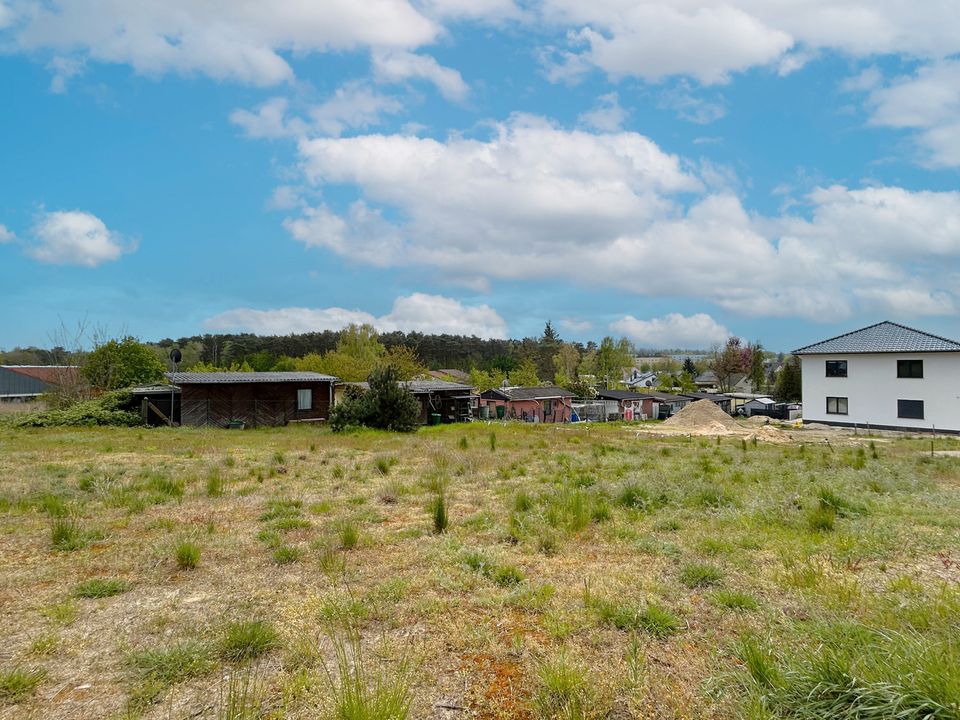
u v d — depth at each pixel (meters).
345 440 18.38
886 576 4.51
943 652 2.71
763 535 5.80
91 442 16.62
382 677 3.00
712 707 2.70
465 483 9.24
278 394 27.55
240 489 8.72
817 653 2.94
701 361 114.56
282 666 3.16
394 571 4.78
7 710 2.74
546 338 103.12
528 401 42.38
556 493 7.86
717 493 7.73
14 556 5.27
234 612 3.92
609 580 4.48
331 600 4.04
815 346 32.75
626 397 49.12
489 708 2.74
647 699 2.79
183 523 6.53
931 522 6.25
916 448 18.50
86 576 4.71
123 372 31.27
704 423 30.34
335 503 7.66
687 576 4.48
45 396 27.69
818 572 4.50
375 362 50.69
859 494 7.84
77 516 6.83
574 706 2.68
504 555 5.18
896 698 2.34
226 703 2.73
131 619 3.82
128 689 2.94
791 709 2.55
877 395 30.28
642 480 8.73
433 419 32.34
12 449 14.71
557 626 3.62
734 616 3.75
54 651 3.36
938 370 28.39
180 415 25.33
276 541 5.62
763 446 18.09
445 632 3.58
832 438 24.80
